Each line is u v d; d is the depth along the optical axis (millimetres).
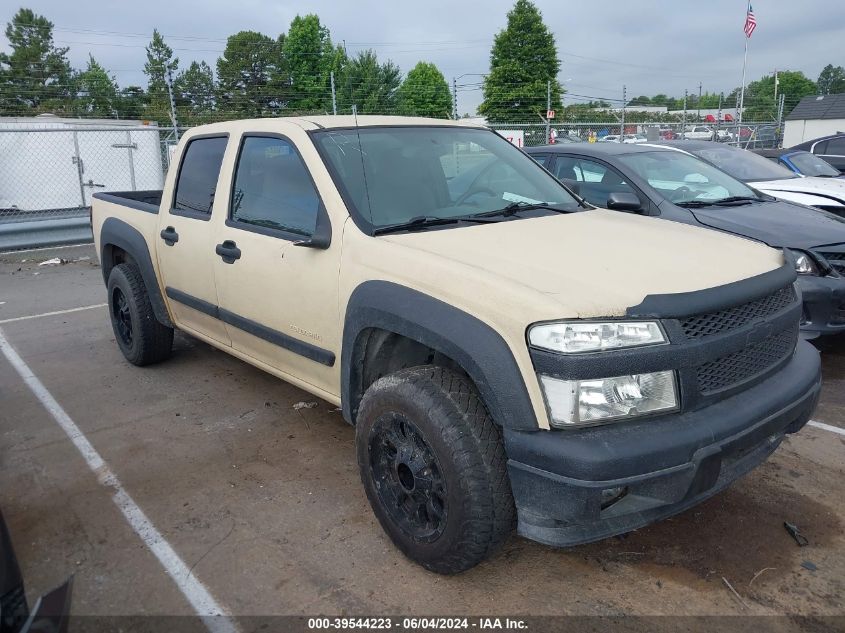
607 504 2455
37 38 55781
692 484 2486
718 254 3078
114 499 3523
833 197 7250
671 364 2477
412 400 2703
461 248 3004
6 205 15000
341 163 3514
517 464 2482
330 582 2869
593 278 2672
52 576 2918
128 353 5473
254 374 5301
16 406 4750
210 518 3340
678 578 2881
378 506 3014
